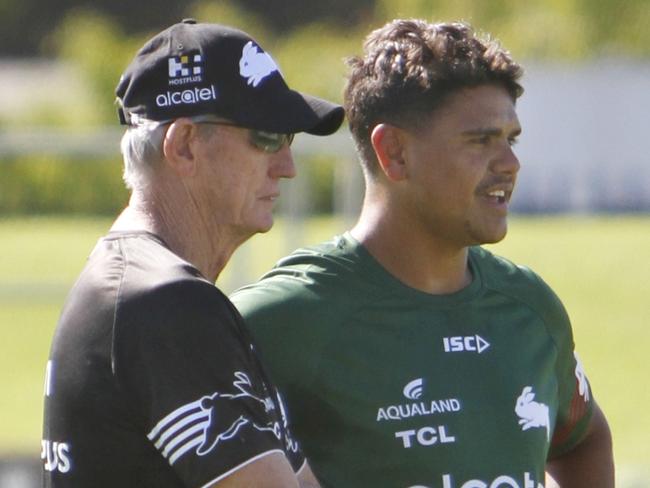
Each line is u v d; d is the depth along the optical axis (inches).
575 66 2886.3
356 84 422.3
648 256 2208.4
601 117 2738.7
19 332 1748.3
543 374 422.9
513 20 3956.7
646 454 1149.1
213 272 372.2
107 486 336.5
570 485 460.4
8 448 1126.4
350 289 411.5
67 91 4185.5
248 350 347.9
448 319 414.9
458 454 398.9
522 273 435.8
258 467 332.2
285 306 407.5
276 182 373.7
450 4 4143.7
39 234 2187.5
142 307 335.6
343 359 403.5
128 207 368.8
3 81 5162.4
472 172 403.9
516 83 412.5
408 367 405.1
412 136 408.5
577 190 2760.8
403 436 398.6
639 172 2738.7
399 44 415.2
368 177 422.9
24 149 1370.6
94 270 350.6
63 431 343.3
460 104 403.5
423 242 414.9
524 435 409.4
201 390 332.2
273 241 1736.0
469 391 406.9
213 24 374.3
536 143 2768.2
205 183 360.8
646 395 1384.1
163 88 359.6
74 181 2233.0
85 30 4466.0
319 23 5506.9
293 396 404.8
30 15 6053.2
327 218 2214.6
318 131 385.4
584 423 450.6
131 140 364.8
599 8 3887.8
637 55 3818.9
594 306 1843.0
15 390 1494.8
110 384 335.9
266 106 361.4
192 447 329.7
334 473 399.2
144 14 5920.3
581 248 2298.2
